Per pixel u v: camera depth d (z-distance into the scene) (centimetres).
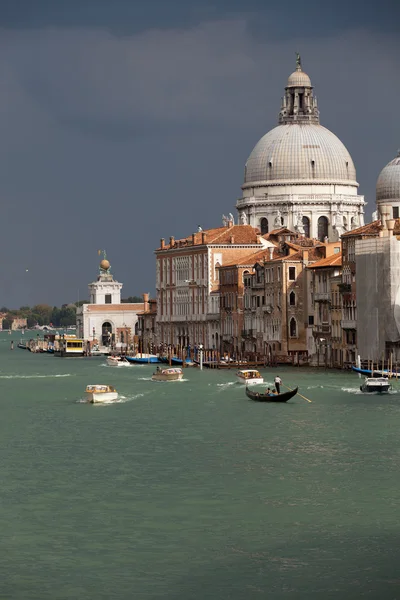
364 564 17575
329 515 19888
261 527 19275
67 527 19325
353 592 16600
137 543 18525
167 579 17062
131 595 16550
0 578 17125
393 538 18650
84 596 16512
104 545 18438
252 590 16688
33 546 18400
